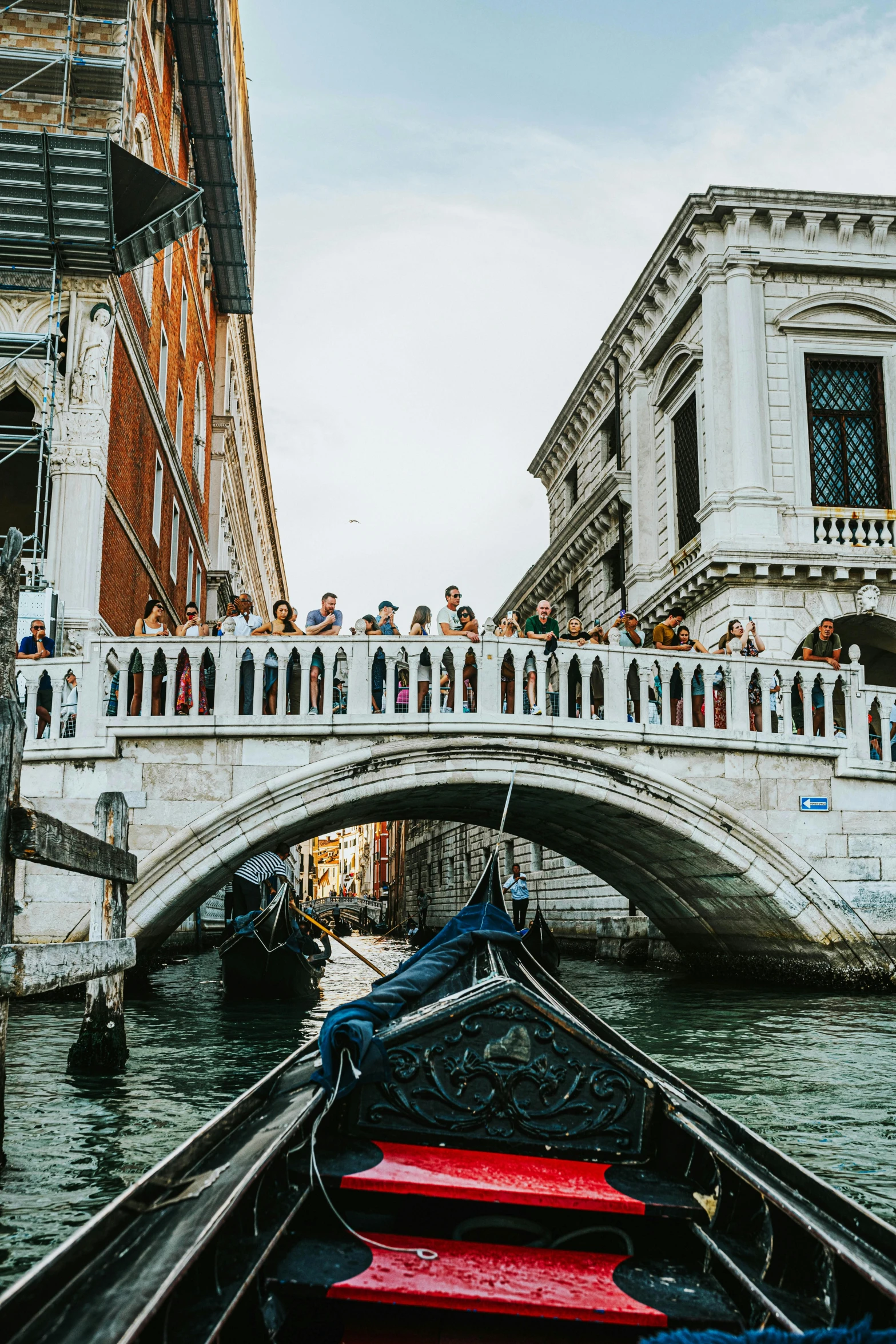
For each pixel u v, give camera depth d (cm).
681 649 1315
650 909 1617
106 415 1332
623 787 1162
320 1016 1028
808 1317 249
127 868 686
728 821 1174
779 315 1855
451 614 1182
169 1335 227
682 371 2002
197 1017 1016
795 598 1767
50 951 491
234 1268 262
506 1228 334
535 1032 376
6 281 1341
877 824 1215
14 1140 525
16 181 1254
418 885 4428
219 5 2005
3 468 1853
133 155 1270
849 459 1858
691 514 1988
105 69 1355
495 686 1136
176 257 2052
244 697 1124
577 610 2752
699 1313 267
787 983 1327
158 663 1123
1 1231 401
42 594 1210
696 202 1845
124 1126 555
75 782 1058
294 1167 333
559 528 2967
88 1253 229
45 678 1097
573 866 2352
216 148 2177
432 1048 375
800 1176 293
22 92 1357
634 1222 331
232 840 1056
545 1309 263
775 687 1229
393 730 1093
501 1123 369
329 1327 274
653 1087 371
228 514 3117
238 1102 380
